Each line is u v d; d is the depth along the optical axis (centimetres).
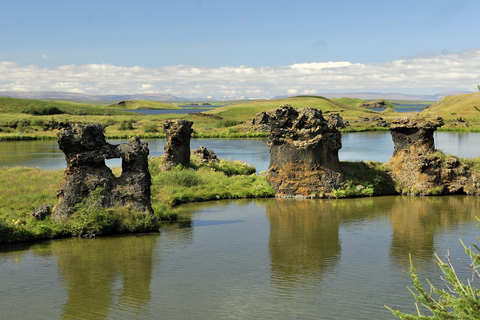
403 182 4238
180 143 5034
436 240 2681
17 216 2853
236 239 2739
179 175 4397
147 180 3031
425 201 3866
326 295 1883
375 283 2017
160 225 3100
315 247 2570
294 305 1789
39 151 8938
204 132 14625
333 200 3953
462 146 9094
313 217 3309
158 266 2253
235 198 4112
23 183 3866
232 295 1889
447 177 4181
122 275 2127
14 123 16062
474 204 3728
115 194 2909
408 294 1891
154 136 13538
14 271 2172
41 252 2464
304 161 4091
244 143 11175
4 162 6906
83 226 2750
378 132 14875
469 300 963
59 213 2817
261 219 3262
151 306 1788
